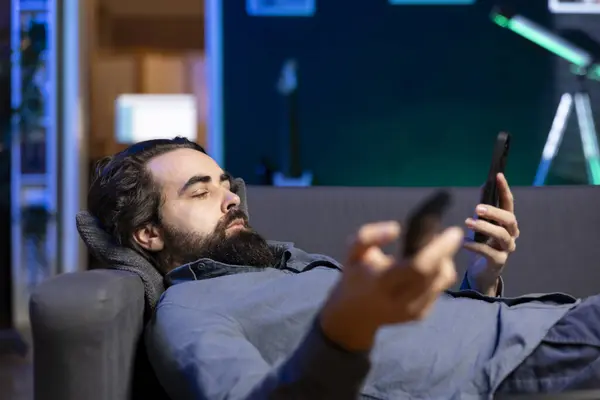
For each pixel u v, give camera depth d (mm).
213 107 4758
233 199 1417
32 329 1019
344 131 4754
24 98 3623
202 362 954
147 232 1394
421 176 4777
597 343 1124
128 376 1106
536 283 1758
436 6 4691
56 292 1027
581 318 1161
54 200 4086
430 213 535
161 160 1410
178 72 6098
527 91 4711
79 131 4227
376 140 4754
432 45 4711
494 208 1366
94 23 5746
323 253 1779
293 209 1810
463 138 4750
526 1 4656
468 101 4734
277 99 4738
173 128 5594
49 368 1014
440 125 4750
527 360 1131
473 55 4715
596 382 1083
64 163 4125
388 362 1103
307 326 1123
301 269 1350
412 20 4703
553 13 4645
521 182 4750
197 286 1177
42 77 4035
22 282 3953
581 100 4570
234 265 1320
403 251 547
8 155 3924
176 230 1378
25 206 4035
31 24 3582
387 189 1859
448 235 542
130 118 5586
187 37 6930
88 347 1017
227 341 995
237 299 1141
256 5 4707
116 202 1368
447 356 1119
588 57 4418
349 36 4715
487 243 1420
